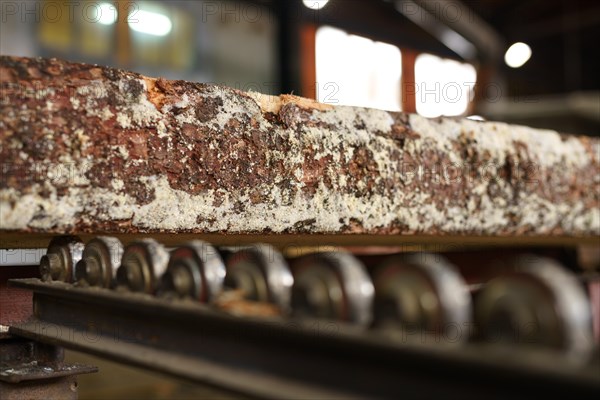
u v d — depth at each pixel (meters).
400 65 7.38
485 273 2.43
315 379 0.68
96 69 1.08
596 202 1.79
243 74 5.77
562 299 0.59
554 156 1.69
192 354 0.80
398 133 1.41
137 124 1.10
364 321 0.71
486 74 7.83
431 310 0.64
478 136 1.55
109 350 0.90
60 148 1.04
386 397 0.63
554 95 9.46
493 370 0.57
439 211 1.46
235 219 1.19
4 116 1.01
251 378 0.73
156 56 5.17
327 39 6.52
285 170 1.24
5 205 1.00
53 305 1.09
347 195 1.32
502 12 8.78
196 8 5.39
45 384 1.19
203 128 1.16
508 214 1.59
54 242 1.11
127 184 1.09
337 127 1.32
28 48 4.44
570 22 8.86
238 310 0.76
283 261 0.80
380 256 2.27
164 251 0.92
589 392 0.52
